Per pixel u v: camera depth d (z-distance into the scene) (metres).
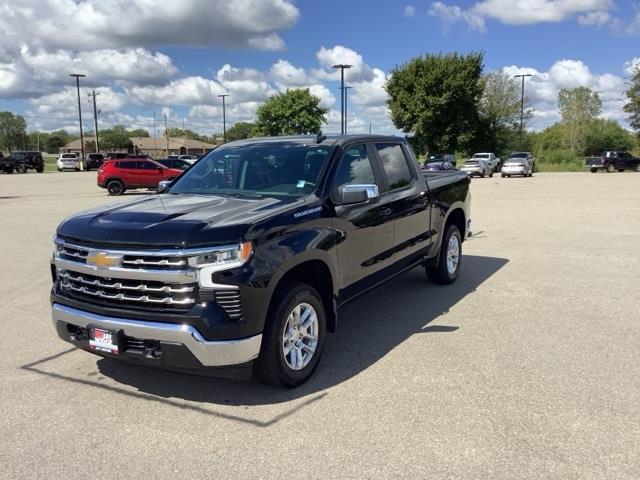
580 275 7.57
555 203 18.20
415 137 58.25
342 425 3.50
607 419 3.52
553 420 3.52
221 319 3.50
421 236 6.02
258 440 3.34
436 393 3.93
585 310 5.92
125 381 4.24
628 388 3.97
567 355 4.62
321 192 4.42
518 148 67.12
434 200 6.28
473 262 8.52
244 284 3.54
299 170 4.67
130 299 3.63
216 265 3.50
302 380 4.09
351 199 4.25
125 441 3.37
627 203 18.00
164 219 3.79
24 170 51.56
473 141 60.62
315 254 4.07
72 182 35.50
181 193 4.86
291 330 3.99
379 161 5.40
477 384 4.07
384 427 3.46
